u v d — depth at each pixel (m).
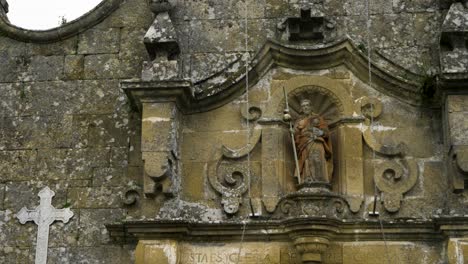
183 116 12.13
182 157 11.93
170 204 11.43
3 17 13.12
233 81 12.04
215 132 12.03
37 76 12.78
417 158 11.70
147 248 11.20
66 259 11.77
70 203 12.03
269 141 11.84
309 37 12.40
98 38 12.92
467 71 11.34
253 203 11.56
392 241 11.30
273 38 12.55
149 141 11.56
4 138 12.46
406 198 11.52
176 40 12.00
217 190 11.70
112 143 12.31
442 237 11.20
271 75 12.20
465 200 11.17
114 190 12.05
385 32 12.52
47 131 12.46
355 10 12.67
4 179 12.23
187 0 12.93
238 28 12.71
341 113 11.90
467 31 11.63
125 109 12.49
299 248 11.06
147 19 12.98
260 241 11.40
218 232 11.38
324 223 10.95
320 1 12.45
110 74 12.71
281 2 12.79
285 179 11.70
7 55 12.95
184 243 11.45
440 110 11.91
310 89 12.03
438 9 12.62
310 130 11.65
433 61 12.32
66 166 12.24
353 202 11.43
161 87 11.65
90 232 11.87
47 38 12.92
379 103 11.95
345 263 11.22
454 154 11.19
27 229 11.95
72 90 12.67
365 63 12.00
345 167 11.62
